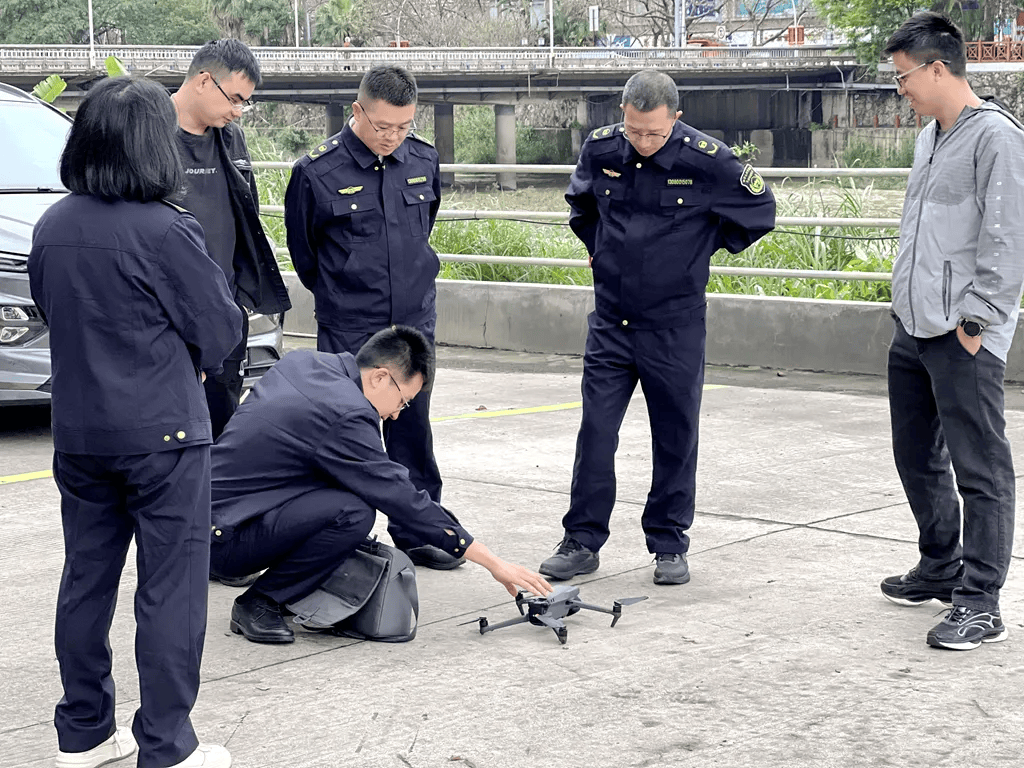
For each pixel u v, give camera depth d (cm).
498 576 426
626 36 9475
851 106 7088
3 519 575
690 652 416
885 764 333
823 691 382
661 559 493
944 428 422
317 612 431
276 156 1438
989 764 333
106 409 307
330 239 513
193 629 321
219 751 333
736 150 538
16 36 7988
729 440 730
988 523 416
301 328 1134
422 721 364
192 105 477
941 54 408
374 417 422
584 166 503
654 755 340
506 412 821
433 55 6525
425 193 522
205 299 312
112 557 328
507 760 338
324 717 368
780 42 9519
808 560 514
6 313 680
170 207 314
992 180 400
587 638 431
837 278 941
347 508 423
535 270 1153
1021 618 443
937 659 407
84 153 306
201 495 322
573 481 508
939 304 412
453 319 1084
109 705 338
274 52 6334
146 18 8262
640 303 489
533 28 8862
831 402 838
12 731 363
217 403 513
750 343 967
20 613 458
